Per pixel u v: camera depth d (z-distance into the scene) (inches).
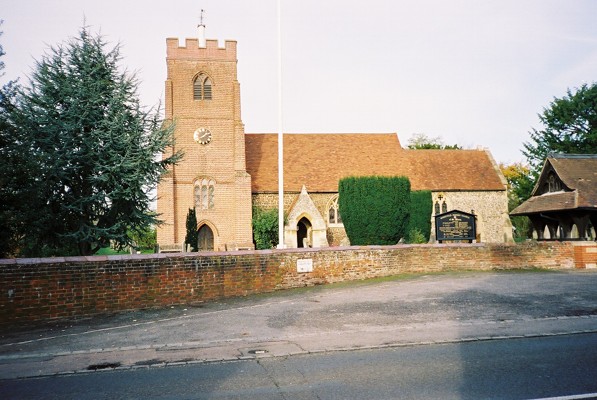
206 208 1347.2
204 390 282.0
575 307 510.3
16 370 334.6
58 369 335.9
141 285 573.6
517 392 264.5
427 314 494.0
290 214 1352.1
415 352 359.3
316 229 1353.3
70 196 854.5
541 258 890.7
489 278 753.6
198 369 330.3
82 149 851.4
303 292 666.8
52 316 508.4
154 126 946.7
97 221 940.0
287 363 338.3
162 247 1213.1
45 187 769.6
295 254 711.7
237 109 1381.6
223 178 1360.7
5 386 299.3
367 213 1015.6
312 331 434.6
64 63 889.5
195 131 1357.0
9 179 609.9
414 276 804.0
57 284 515.5
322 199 1469.0
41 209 770.2
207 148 1362.0
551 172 1046.4
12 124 690.8
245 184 1350.9
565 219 971.3
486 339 392.8
